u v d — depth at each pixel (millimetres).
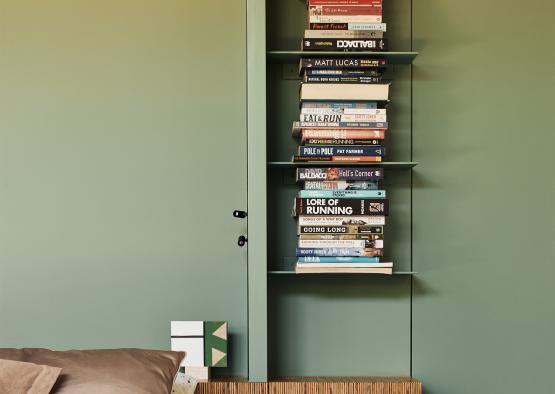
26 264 2564
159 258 2592
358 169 2469
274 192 2648
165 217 2598
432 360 2635
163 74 2611
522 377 2637
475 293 2646
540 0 2682
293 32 2648
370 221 2467
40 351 2031
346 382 2453
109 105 2598
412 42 2662
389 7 2664
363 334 2633
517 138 2662
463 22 2670
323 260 2451
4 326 2547
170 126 2605
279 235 2646
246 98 2619
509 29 2674
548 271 2646
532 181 2658
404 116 2660
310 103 2486
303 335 2625
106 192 2588
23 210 2570
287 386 2436
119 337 2572
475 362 2637
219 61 2619
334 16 2498
